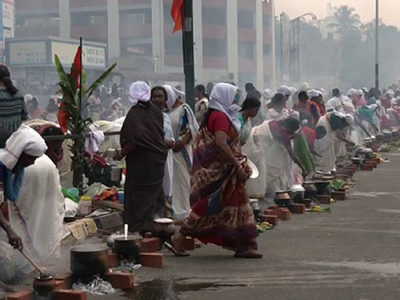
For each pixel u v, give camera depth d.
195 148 7.09
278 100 11.88
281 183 10.52
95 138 8.93
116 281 5.91
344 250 7.39
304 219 9.45
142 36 54.88
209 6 57.94
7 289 5.77
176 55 55.72
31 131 5.73
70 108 8.44
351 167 15.22
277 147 10.45
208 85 17.39
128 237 6.73
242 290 5.86
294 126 10.28
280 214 9.45
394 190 12.44
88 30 54.78
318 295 5.68
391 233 8.35
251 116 8.82
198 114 10.05
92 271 5.85
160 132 7.69
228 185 6.98
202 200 7.04
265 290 5.85
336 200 11.22
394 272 6.43
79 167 8.53
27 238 6.01
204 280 6.18
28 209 6.00
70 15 54.62
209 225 7.07
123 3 54.81
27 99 19.62
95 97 21.28
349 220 9.31
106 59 40.69
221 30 58.62
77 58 8.48
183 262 6.91
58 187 6.23
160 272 6.48
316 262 6.84
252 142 9.88
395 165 17.05
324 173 12.06
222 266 6.71
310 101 14.65
